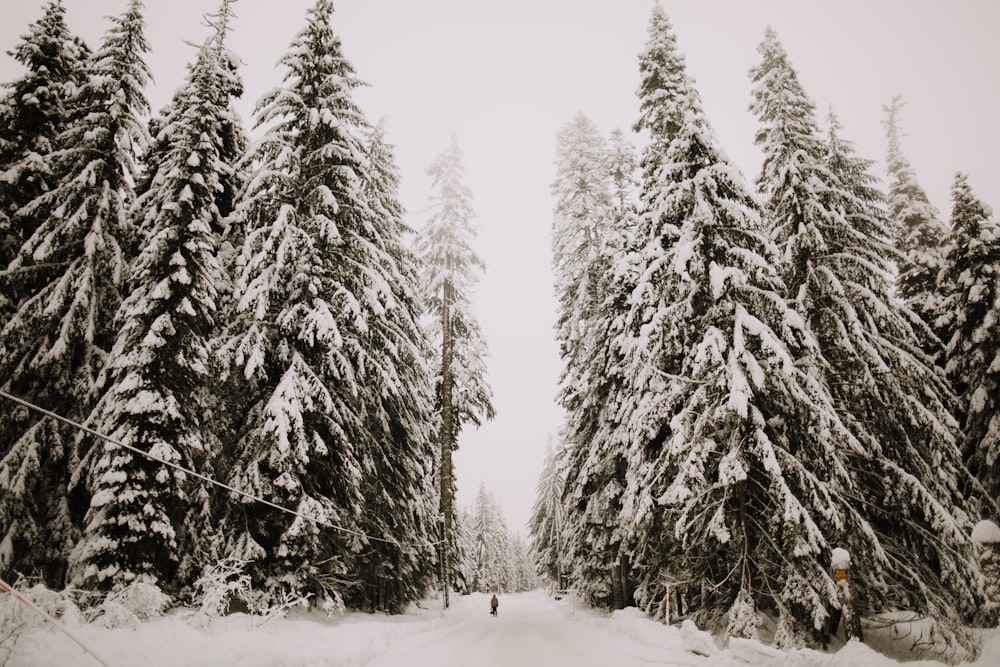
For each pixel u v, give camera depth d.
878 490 13.20
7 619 7.22
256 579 12.09
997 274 15.79
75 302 12.27
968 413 15.77
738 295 12.80
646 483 14.12
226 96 15.17
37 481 11.89
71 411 12.45
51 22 15.12
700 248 13.37
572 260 24.27
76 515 12.21
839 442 12.13
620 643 13.28
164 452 10.78
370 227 15.87
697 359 12.13
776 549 11.41
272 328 13.73
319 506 12.30
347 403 15.08
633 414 14.98
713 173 12.98
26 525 11.31
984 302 15.87
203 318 12.74
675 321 13.44
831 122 17.28
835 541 11.90
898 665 7.97
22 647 6.64
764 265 12.12
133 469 10.59
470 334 27.78
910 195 20.61
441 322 27.19
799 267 14.30
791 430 12.48
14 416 12.12
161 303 11.78
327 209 14.84
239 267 13.66
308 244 13.80
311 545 12.04
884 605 12.75
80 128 13.41
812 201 13.86
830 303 13.85
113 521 10.23
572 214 24.39
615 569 19.83
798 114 14.86
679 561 14.28
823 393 11.79
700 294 13.68
